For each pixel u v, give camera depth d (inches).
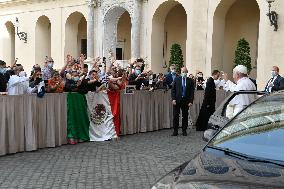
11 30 1357.0
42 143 391.9
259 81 727.7
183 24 1015.0
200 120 530.9
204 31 830.5
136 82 532.1
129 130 491.8
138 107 504.4
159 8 912.9
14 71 426.9
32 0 1221.1
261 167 131.0
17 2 1268.5
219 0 805.9
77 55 1179.3
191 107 587.8
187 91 487.5
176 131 491.5
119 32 1139.3
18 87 389.7
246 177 122.5
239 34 913.5
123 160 346.0
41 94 381.7
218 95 615.2
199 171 132.6
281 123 159.3
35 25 1227.2
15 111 363.6
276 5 704.4
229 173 127.2
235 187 117.1
